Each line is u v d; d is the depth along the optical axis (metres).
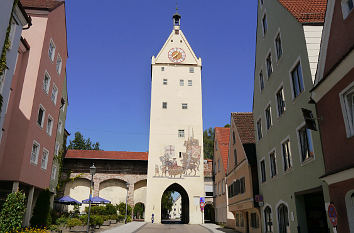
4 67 14.02
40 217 21.38
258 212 19.72
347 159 8.95
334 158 9.70
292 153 13.98
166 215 87.88
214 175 40.69
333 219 8.23
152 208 39.16
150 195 39.62
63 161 43.59
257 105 20.67
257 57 20.34
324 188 10.70
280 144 15.69
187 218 41.81
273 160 17.30
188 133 42.91
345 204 8.96
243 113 26.44
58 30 25.58
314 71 11.84
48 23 22.98
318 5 14.12
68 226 23.12
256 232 20.47
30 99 20.81
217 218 38.25
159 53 46.91
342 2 9.63
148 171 40.59
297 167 13.36
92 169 19.25
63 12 26.38
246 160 21.28
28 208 21.09
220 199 35.78
